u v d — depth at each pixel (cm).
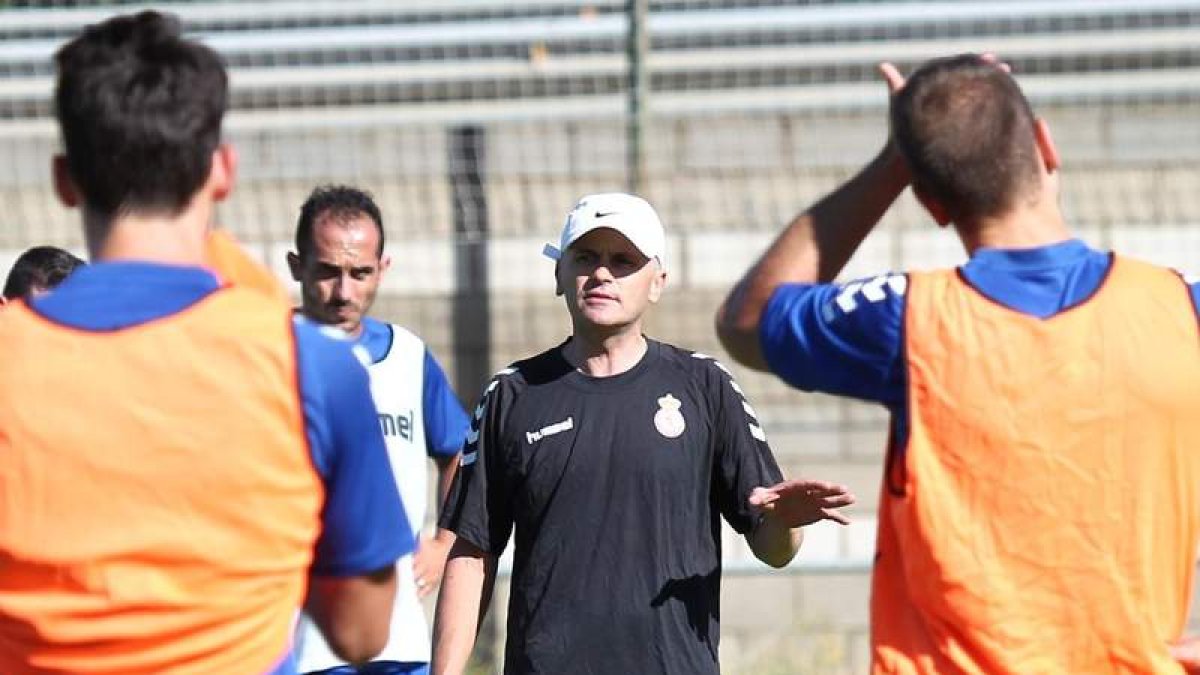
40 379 987
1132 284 1078
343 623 1059
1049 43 3866
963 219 1096
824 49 3872
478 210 3353
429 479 3241
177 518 982
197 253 1027
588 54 4097
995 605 1053
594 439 1723
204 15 3931
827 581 3130
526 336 3300
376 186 3372
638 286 1748
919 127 1074
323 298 2036
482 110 3884
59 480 980
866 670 3102
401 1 3928
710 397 1759
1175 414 1059
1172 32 3859
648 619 1697
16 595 991
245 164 3428
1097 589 1050
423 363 2084
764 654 3102
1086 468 1052
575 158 3406
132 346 988
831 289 1087
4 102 3912
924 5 3844
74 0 4103
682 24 3797
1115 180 3319
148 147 987
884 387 1080
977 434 1058
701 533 1733
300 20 4100
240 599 994
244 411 988
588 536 1711
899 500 1082
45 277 1759
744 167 3384
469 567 1770
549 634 1703
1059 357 1055
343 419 1012
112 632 980
